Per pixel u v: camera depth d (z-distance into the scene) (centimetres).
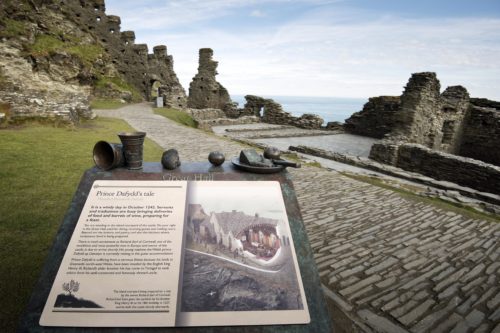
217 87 3061
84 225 224
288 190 266
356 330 293
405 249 450
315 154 1243
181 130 1409
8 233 396
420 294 350
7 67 1956
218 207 244
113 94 2766
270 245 229
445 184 841
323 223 529
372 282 369
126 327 183
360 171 995
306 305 201
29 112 1066
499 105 1770
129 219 229
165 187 252
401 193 707
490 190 921
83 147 845
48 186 554
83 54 2670
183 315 189
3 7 2212
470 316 319
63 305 188
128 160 266
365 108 2114
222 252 220
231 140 1285
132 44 3272
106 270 203
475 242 477
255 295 201
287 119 2458
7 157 686
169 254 214
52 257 209
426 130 1588
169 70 3478
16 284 308
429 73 1449
